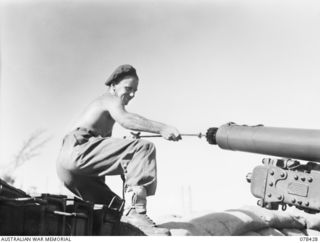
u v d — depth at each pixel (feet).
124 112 16.84
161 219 18.70
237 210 21.16
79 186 17.52
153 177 16.08
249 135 16.71
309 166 16.12
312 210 15.80
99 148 16.51
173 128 16.53
